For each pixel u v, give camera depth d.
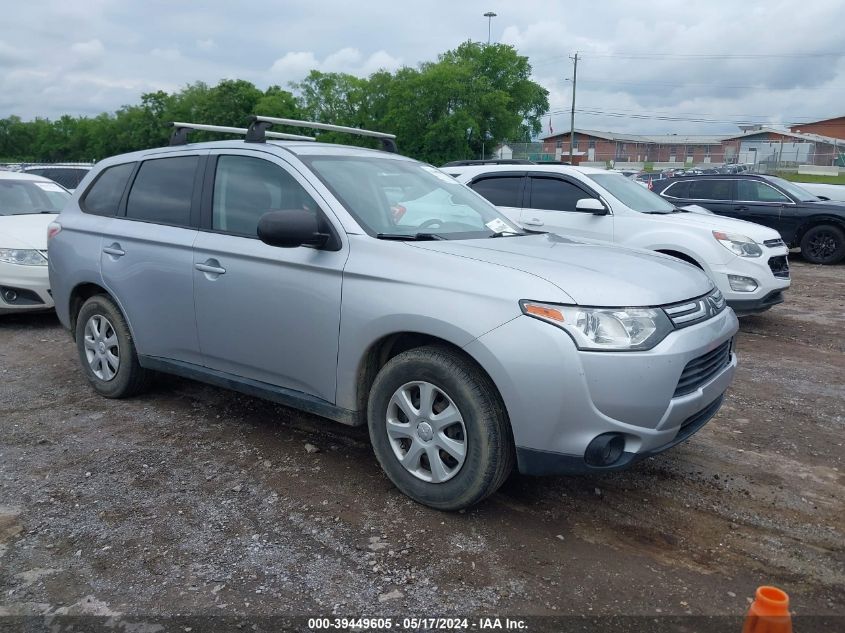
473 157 51.69
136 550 3.24
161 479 3.94
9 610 2.81
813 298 10.04
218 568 3.10
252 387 4.25
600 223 8.10
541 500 3.74
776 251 7.73
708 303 3.66
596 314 3.15
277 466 4.11
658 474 4.09
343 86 60.97
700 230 7.64
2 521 3.48
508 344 3.16
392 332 3.50
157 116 67.06
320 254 3.82
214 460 4.20
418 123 50.97
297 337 3.91
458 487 3.42
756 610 2.01
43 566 3.11
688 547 3.33
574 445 3.16
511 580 3.04
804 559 3.25
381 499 3.72
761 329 8.02
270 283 3.98
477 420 3.31
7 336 7.25
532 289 3.21
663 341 3.22
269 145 4.36
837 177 35.38
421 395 3.52
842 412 5.20
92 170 5.49
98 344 5.21
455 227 4.22
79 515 3.54
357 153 4.57
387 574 3.07
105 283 4.96
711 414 3.78
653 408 3.17
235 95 65.44
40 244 7.56
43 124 87.44
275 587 2.97
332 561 3.16
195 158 4.69
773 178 13.97
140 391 5.25
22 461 4.16
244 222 4.26
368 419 3.75
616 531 3.46
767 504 3.75
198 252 4.38
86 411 5.00
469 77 51.84
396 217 4.06
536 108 64.81
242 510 3.60
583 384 3.09
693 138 90.19
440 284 3.39
